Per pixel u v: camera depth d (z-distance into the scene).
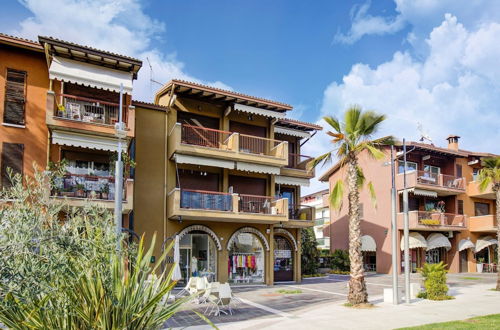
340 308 14.70
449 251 33.53
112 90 17.67
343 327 11.37
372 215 32.78
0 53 17.02
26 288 4.71
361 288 15.28
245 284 22.59
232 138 21.91
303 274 29.48
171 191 20.39
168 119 21.50
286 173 25.38
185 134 22.06
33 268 4.76
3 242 4.67
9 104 16.92
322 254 36.56
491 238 34.94
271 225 23.55
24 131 17.02
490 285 23.42
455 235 33.50
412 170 31.08
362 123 15.70
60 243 5.08
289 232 25.47
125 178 17.88
